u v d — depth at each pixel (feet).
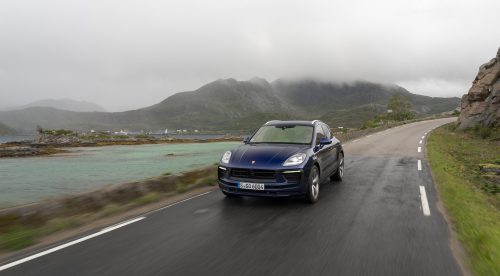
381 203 22.29
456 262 12.85
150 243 15.10
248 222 18.17
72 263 12.98
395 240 15.23
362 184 29.19
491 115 103.14
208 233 16.42
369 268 12.30
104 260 13.23
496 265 12.45
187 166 73.20
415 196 24.39
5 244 14.84
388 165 41.11
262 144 24.34
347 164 42.14
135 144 182.29
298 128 25.96
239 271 12.08
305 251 13.93
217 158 88.48
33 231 16.40
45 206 18.70
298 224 17.74
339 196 24.43
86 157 107.96
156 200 24.27
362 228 16.99
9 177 66.23
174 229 17.12
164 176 27.32
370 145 70.85
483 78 119.24
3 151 120.98
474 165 47.34
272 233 16.31
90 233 16.70
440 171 35.22
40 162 95.81
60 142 188.75
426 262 12.84
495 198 28.86
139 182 24.93
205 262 12.92
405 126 159.63
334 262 12.81
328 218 18.81
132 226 17.75
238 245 14.71
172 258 13.34
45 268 12.57
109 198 22.16
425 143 74.64
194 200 23.61
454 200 22.44
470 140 88.69
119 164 82.23
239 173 21.43
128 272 12.10
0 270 12.46
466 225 17.17
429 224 17.66
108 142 188.96
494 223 18.30
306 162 21.44
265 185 20.52
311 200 22.04
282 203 22.40
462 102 132.57
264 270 12.14
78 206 20.22
